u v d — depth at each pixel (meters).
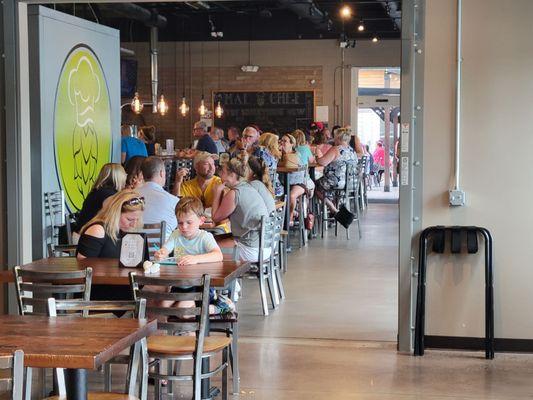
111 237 5.48
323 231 12.98
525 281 6.02
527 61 5.95
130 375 3.69
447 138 6.03
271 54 19.36
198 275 4.73
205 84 19.52
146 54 19.48
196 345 4.38
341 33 18.58
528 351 6.05
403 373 5.61
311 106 19.36
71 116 7.79
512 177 6.00
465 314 6.11
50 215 7.20
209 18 18.23
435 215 6.07
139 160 6.79
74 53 7.86
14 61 6.51
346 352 6.15
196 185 8.42
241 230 7.41
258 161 8.02
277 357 6.02
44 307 4.61
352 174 12.77
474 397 5.13
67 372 3.44
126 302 3.82
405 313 6.13
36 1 6.50
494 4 5.96
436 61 6.02
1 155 6.55
